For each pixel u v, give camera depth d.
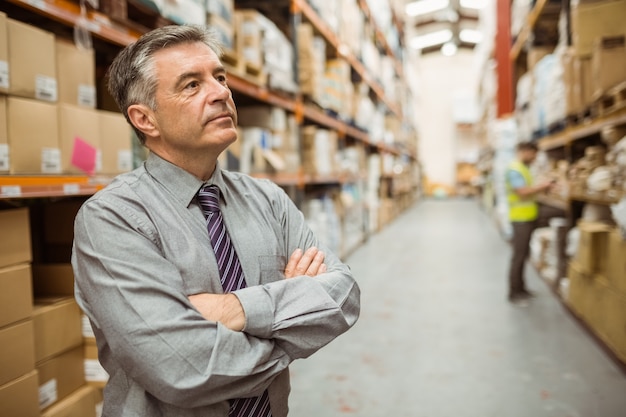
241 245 1.26
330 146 6.12
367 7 8.02
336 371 3.15
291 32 4.62
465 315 4.28
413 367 3.18
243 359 1.07
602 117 3.29
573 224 4.61
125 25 2.21
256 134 3.78
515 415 2.52
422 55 21.58
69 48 1.92
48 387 1.88
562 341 3.57
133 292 1.04
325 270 1.37
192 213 1.22
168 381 1.01
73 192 1.89
